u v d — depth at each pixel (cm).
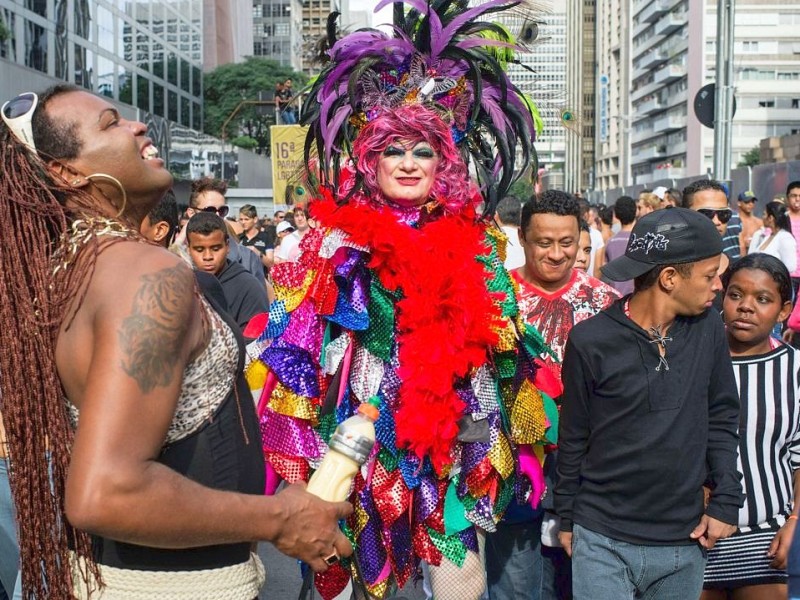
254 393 299
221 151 3183
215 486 181
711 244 276
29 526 172
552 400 338
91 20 2786
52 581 172
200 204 719
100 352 159
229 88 6550
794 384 305
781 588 305
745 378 307
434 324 288
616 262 288
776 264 307
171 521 159
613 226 1227
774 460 307
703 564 291
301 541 181
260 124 6488
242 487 188
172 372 163
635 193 2534
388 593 314
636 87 10175
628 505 284
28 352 169
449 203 307
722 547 308
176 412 175
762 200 1427
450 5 325
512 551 354
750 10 8081
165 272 167
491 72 328
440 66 322
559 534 304
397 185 299
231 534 169
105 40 2958
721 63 1334
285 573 476
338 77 317
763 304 303
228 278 534
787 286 307
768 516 304
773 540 300
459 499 305
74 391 168
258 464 196
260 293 538
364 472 293
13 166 176
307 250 298
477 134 334
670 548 284
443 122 307
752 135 8200
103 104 186
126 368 158
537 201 367
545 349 326
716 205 601
